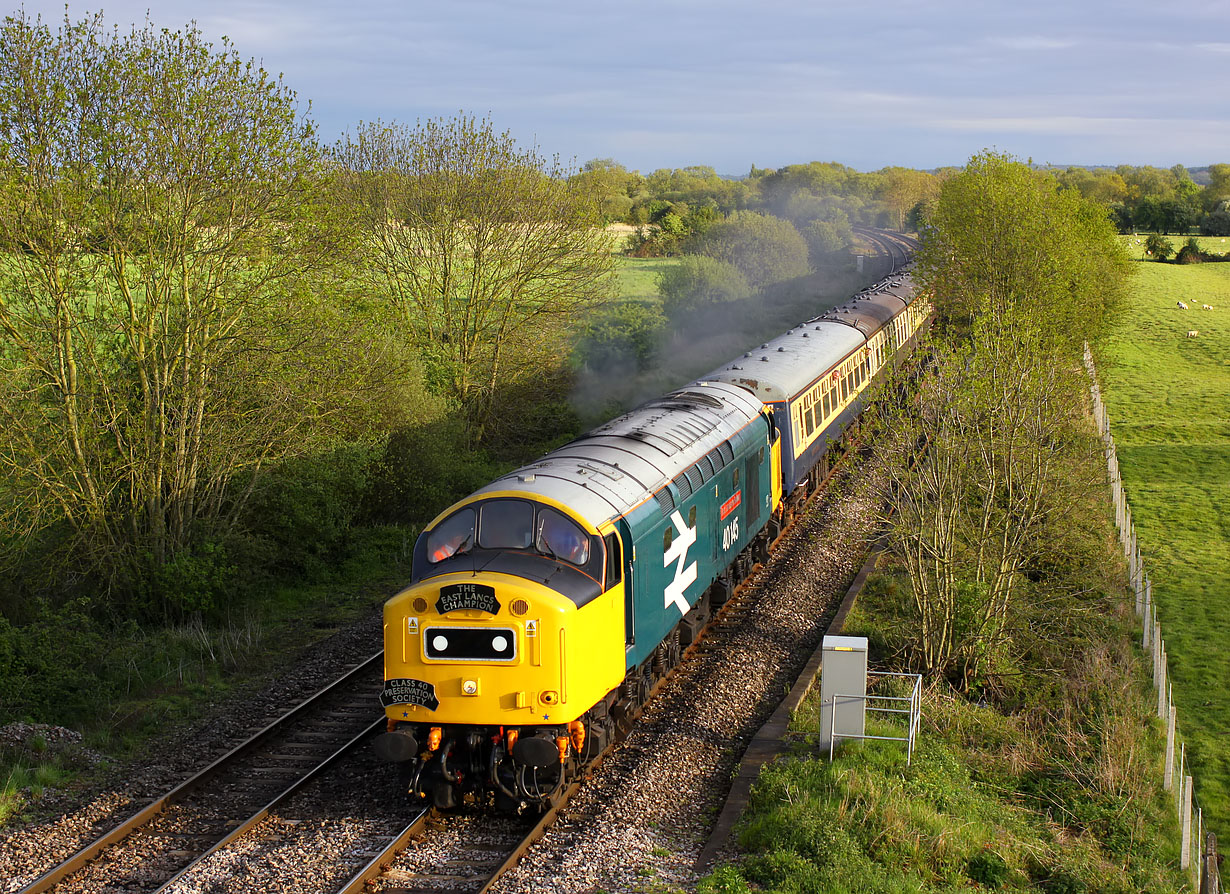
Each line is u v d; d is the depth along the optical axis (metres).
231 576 20.59
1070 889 11.28
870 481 19.38
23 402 18.53
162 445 19.86
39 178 17.94
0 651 15.57
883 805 11.59
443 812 12.10
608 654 12.51
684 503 15.71
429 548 12.75
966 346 19.00
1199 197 143.88
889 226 140.62
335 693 16.30
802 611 19.94
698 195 154.00
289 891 10.16
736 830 11.63
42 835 11.69
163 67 18.72
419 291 31.91
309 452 22.50
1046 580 22.12
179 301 19.88
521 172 31.94
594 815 11.96
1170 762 14.88
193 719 15.60
